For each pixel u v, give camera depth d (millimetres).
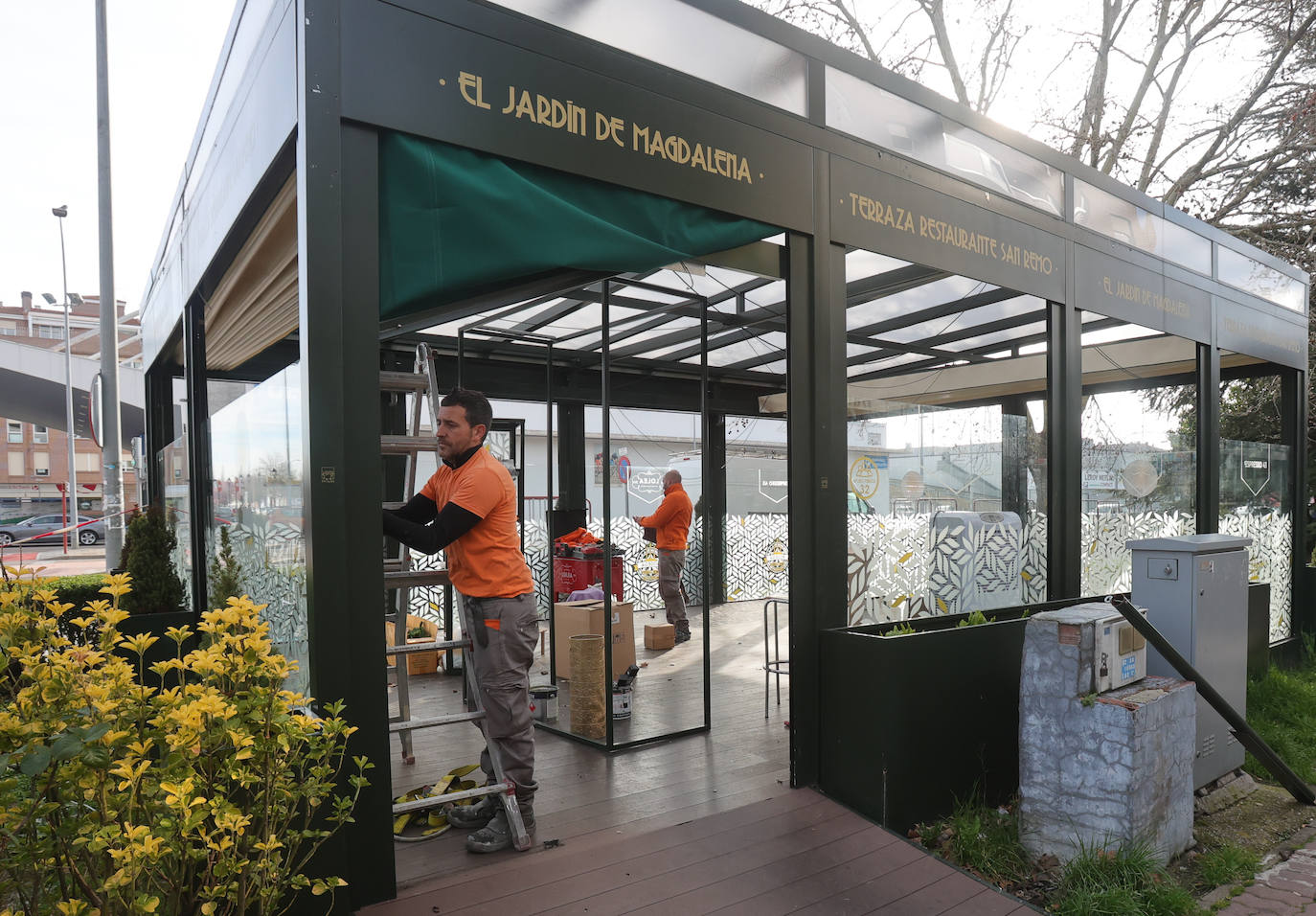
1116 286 6188
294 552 3057
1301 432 8914
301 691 3006
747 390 9828
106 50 11758
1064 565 5535
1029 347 8117
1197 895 3422
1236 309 7684
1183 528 7680
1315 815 4320
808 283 4246
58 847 1854
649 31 3654
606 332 4566
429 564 7574
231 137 3980
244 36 3660
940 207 4875
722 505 10523
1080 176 5906
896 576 5074
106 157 11656
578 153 3385
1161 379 9109
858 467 4859
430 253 3033
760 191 4004
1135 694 3658
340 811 2283
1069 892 3256
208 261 4703
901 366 8773
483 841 3240
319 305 2711
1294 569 8703
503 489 3332
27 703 1874
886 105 4668
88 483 55531
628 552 9812
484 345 7047
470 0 3096
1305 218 13016
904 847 3506
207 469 5773
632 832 3467
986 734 4160
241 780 1940
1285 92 13258
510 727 3340
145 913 1694
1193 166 14570
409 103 2924
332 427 2727
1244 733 4242
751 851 3361
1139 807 3451
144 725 2012
